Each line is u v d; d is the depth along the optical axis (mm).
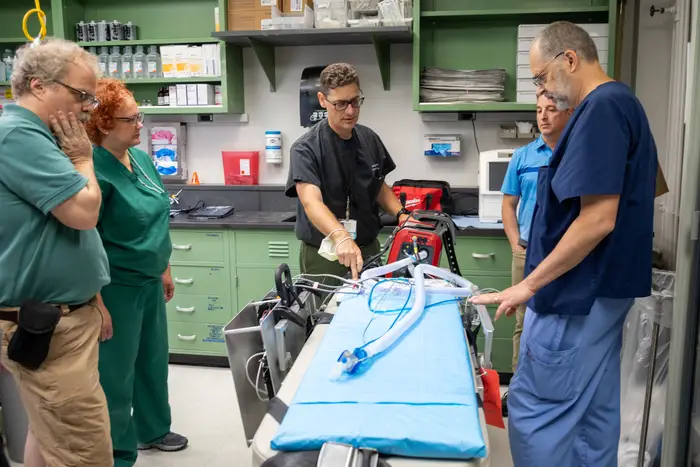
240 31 3461
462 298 1833
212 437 2768
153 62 3832
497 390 1688
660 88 3355
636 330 2256
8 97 3889
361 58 3824
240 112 3949
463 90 3484
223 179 4102
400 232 2088
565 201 1650
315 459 1062
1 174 1665
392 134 3869
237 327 1710
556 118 2461
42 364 1771
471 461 1071
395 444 1078
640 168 1595
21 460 2502
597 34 3273
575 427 1745
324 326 1716
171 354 3629
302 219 2566
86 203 1716
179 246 3496
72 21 3875
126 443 2355
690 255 1673
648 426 2127
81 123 1788
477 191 3725
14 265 1706
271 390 1645
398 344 1469
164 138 4023
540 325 1734
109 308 2205
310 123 3756
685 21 2670
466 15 3445
